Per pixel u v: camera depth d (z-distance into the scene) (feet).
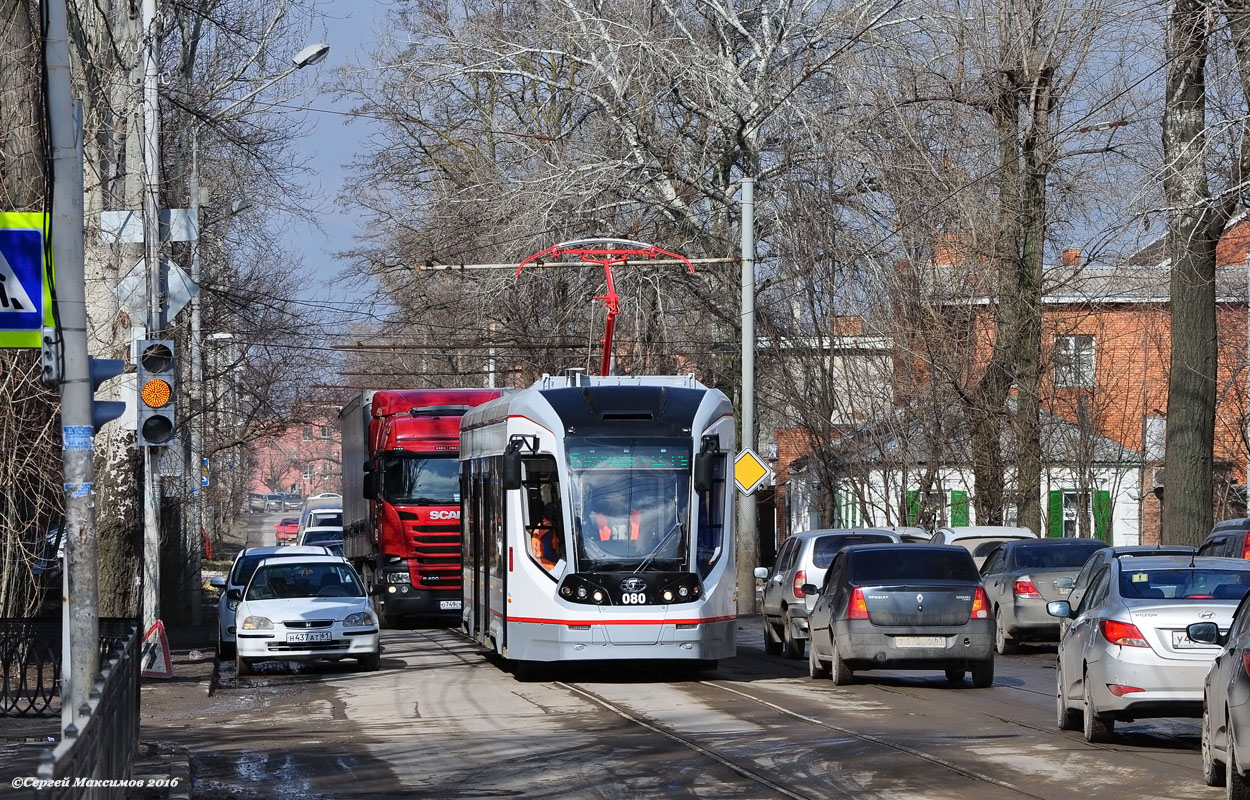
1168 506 171.22
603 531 129.39
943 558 127.03
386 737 97.30
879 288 241.35
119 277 143.84
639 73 247.91
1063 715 95.20
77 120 72.54
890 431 248.73
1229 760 66.59
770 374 261.44
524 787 75.20
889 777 76.28
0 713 110.83
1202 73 151.64
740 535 243.19
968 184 227.20
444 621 246.27
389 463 216.54
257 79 193.16
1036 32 218.18
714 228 257.96
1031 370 232.94
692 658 128.16
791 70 251.19
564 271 253.85
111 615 151.23
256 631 151.02
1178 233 153.58
